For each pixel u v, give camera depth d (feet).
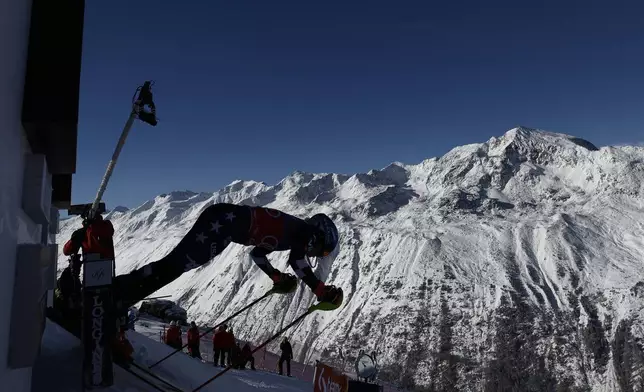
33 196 10.51
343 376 24.94
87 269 12.71
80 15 10.55
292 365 115.03
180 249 13.46
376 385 27.12
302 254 14.01
